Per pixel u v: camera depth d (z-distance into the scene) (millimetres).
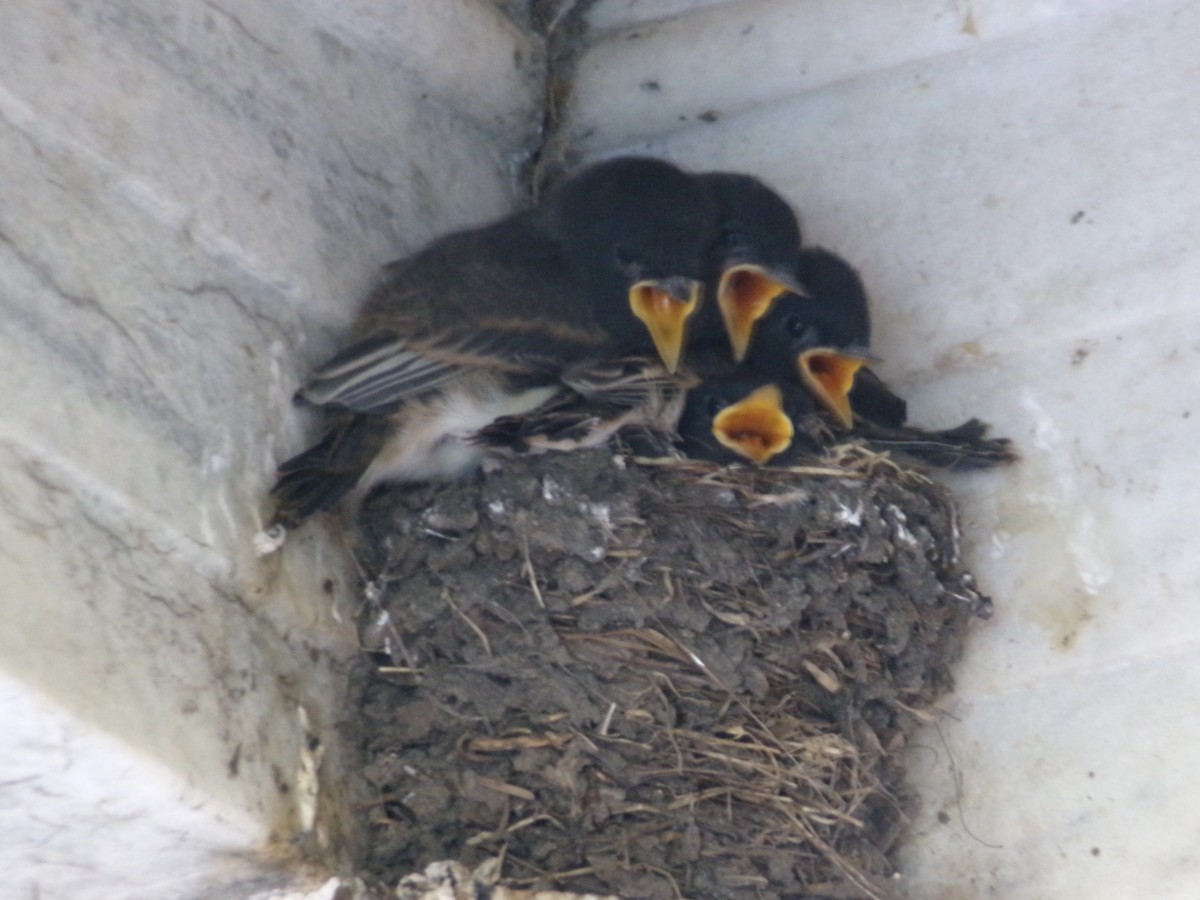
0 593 2283
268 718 2811
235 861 2777
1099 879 3248
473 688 3129
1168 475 3387
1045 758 3357
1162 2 3678
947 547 3492
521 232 3666
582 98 4227
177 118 3016
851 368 3787
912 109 3898
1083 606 3398
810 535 3332
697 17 4133
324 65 3559
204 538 2727
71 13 2838
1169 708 3271
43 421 2475
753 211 3844
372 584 3182
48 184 2674
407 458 3271
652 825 3115
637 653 3176
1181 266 3490
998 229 3719
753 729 3197
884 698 3381
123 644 2488
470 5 3910
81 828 2615
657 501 3273
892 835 3383
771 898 3145
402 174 3732
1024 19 3793
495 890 2992
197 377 2850
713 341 3801
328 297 3291
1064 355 3572
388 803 3094
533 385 3391
